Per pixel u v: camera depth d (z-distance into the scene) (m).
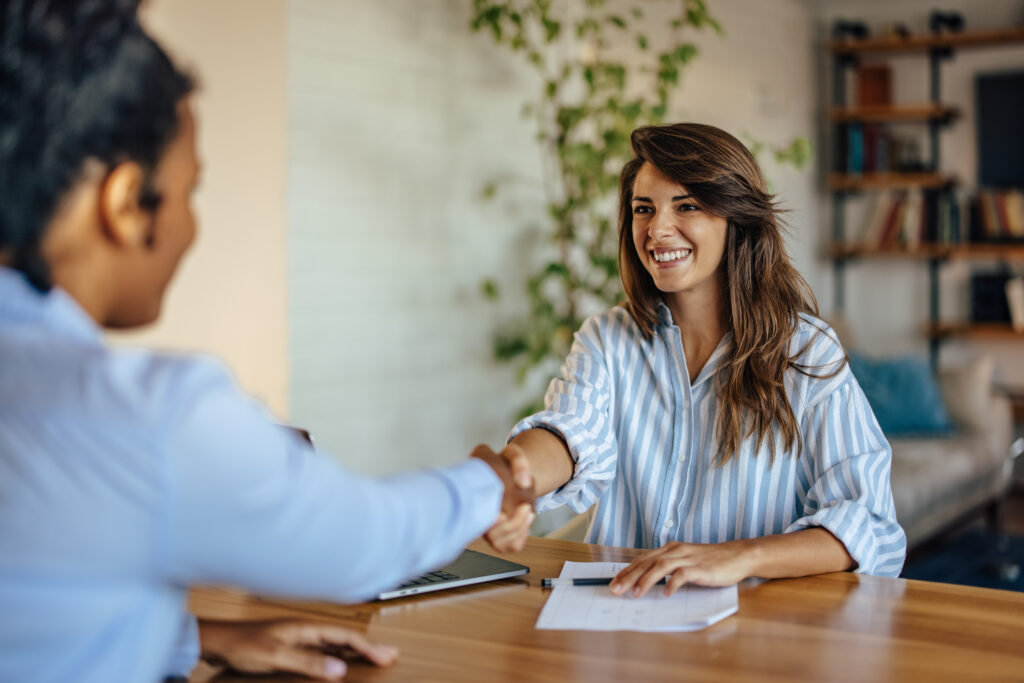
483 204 3.91
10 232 0.67
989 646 1.06
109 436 0.64
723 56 5.19
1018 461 5.44
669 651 1.06
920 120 5.61
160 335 2.85
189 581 0.69
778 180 5.52
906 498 3.68
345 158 3.34
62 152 0.67
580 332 1.79
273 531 0.69
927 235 5.49
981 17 5.47
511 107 4.01
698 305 1.66
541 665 1.02
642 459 1.68
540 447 1.54
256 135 3.05
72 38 0.67
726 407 1.60
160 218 0.74
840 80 5.84
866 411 1.58
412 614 1.20
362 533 0.75
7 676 0.65
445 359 3.78
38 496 0.63
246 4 3.00
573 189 3.95
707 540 1.61
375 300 3.48
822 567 1.33
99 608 0.65
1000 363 5.55
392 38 3.49
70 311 0.70
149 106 0.71
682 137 1.57
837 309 5.95
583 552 1.46
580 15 4.33
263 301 3.10
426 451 3.72
